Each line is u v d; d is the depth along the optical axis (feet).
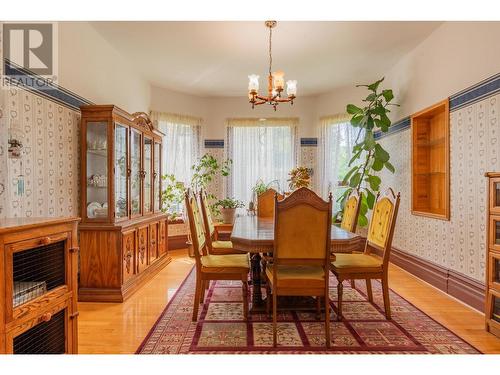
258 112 19.61
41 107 8.77
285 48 12.78
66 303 5.52
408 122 13.50
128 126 11.40
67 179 9.91
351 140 17.92
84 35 10.82
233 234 8.56
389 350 6.97
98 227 10.06
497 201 7.68
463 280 9.91
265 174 19.53
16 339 4.98
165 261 14.43
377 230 9.73
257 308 9.36
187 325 8.27
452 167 10.54
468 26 9.71
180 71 15.38
